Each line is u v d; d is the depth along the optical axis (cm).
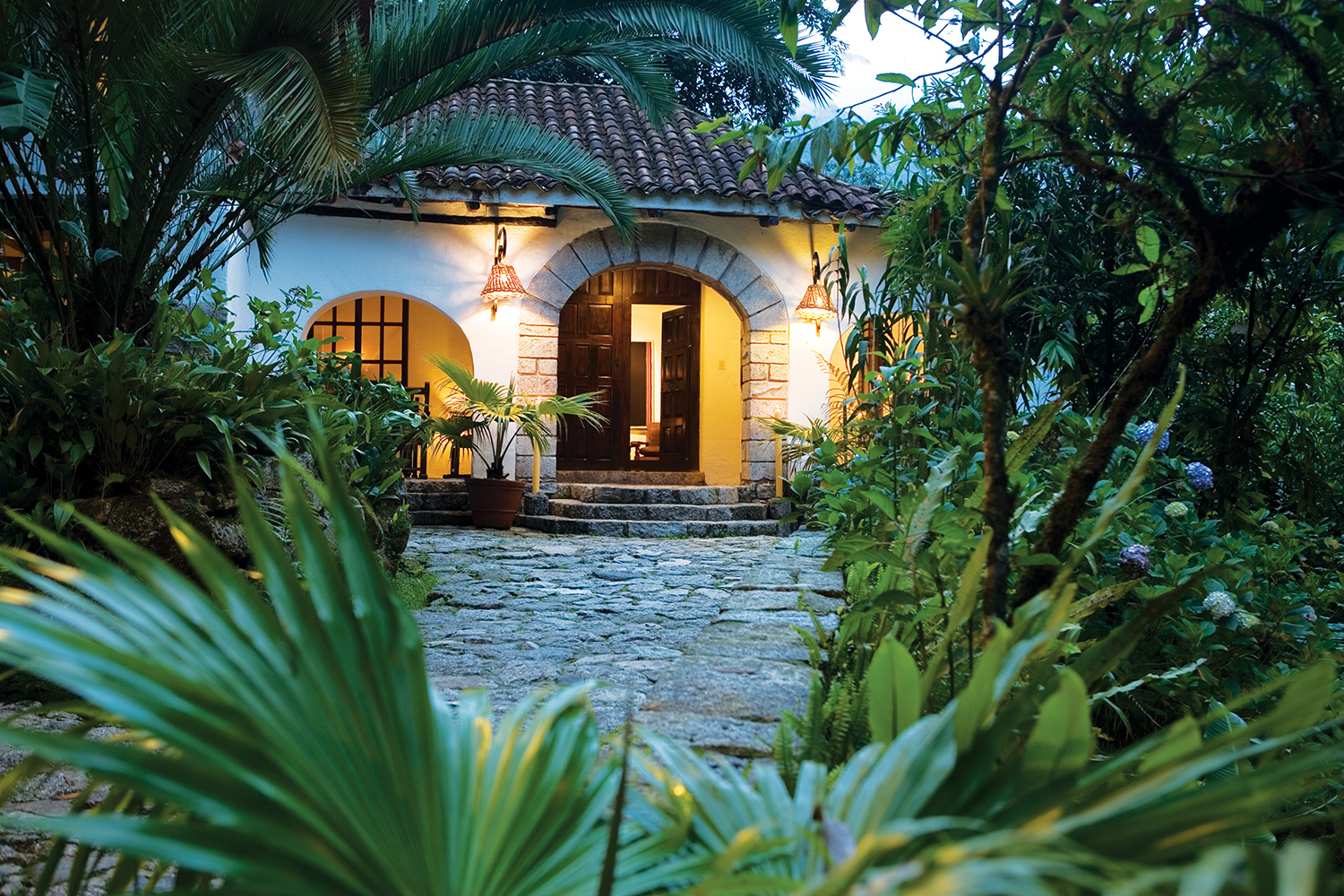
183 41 453
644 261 1158
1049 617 136
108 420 433
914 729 105
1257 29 229
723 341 1358
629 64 727
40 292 502
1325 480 633
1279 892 62
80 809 109
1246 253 204
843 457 536
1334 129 210
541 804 92
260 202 576
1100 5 229
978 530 210
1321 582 476
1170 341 192
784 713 182
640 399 1602
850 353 516
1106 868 74
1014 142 267
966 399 423
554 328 1144
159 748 105
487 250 1130
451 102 1204
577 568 772
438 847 85
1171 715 353
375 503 669
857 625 257
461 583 680
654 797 126
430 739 88
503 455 1105
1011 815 89
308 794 78
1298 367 559
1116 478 371
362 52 522
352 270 1099
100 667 75
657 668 416
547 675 404
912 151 285
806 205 1099
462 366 1309
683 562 820
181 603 88
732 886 79
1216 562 360
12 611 75
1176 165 210
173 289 555
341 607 93
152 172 508
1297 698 90
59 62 466
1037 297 531
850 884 70
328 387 669
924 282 454
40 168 558
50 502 422
